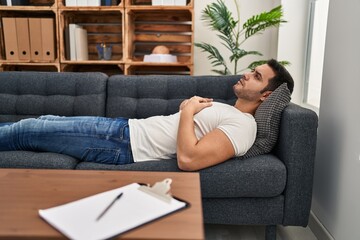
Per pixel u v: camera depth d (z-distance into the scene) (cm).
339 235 147
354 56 138
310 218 180
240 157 150
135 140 157
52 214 78
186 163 136
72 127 159
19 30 279
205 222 150
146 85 200
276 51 279
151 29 308
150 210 81
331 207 157
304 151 145
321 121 174
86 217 76
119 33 307
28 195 91
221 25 255
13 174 108
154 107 196
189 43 309
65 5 280
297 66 271
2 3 279
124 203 84
